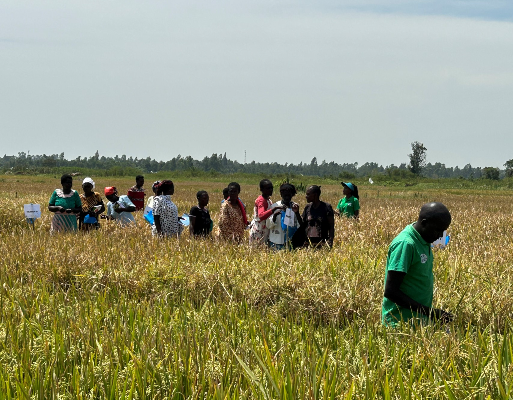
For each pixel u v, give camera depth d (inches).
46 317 191.9
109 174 3777.1
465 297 209.6
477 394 130.6
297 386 132.3
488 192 2009.1
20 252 307.7
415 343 157.3
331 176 3368.6
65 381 143.7
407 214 613.3
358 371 147.3
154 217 373.4
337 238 415.5
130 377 142.1
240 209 364.5
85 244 327.9
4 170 3595.0
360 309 209.9
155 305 214.1
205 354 150.8
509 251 336.5
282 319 201.6
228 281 244.4
